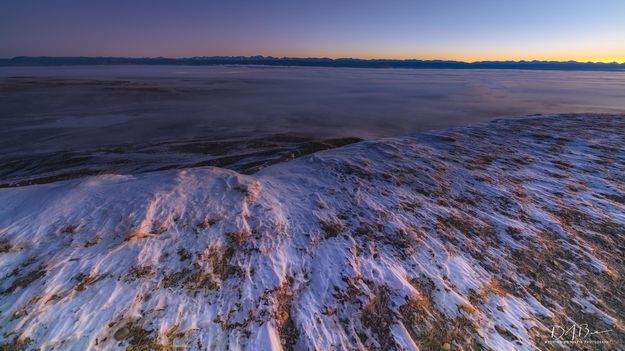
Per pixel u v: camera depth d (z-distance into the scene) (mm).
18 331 4145
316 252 6512
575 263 6363
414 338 4512
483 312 5016
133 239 6336
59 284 4969
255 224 7414
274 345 4273
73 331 4176
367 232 7422
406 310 5004
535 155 13695
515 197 9508
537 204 9023
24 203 7602
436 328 4691
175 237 6582
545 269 6172
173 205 7809
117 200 7773
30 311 4445
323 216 8156
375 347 4375
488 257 6547
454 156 13781
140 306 4672
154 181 9211
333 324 4711
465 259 6445
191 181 9430
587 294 5496
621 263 6371
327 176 11422
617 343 4539
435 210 8680
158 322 4438
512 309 5105
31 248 5859
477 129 19344
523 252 6734
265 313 4801
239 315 4719
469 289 5547
